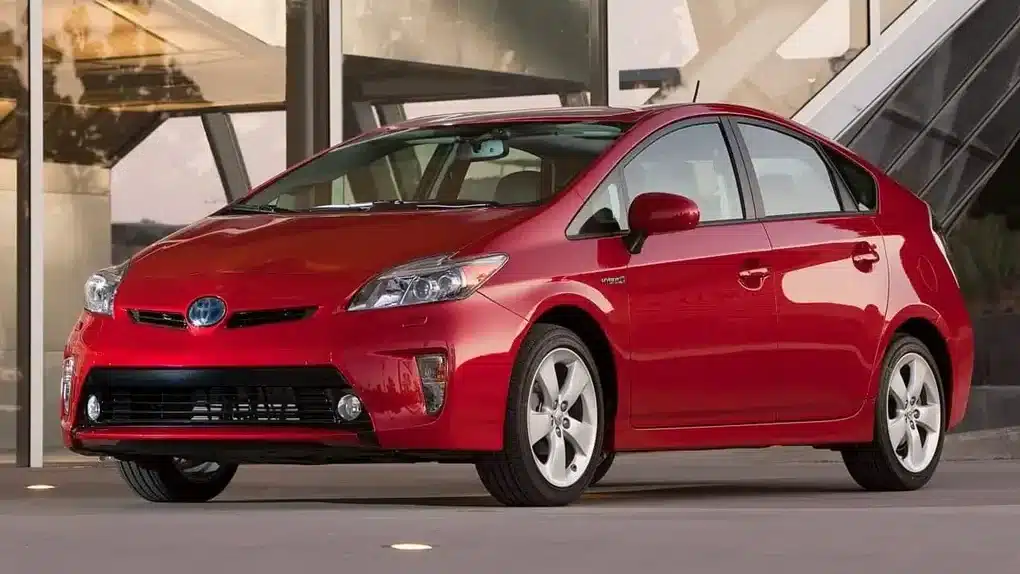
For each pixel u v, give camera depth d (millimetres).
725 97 19734
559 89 18828
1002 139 23781
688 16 19453
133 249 16016
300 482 13352
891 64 21391
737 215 11234
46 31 15586
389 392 9570
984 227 49531
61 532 8398
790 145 11875
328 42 17031
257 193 11414
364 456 9680
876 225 12211
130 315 10133
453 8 18031
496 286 9789
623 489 12656
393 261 9805
